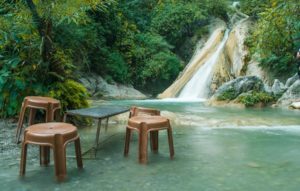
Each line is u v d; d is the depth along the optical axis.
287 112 7.86
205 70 13.45
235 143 4.63
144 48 15.49
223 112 7.81
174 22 16.80
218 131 5.50
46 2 5.57
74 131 3.30
